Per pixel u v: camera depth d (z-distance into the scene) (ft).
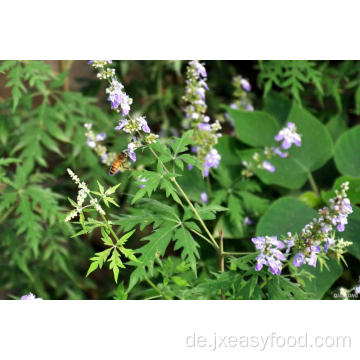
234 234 1.58
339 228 1.19
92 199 1.19
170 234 1.25
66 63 1.71
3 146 1.67
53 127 1.61
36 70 1.56
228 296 1.36
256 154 1.61
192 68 1.44
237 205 1.59
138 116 1.23
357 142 1.69
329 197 1.60
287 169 1.69
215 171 1.69
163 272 1.34
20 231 1.53
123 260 1.69
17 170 1.58
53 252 1.69
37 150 1.59
